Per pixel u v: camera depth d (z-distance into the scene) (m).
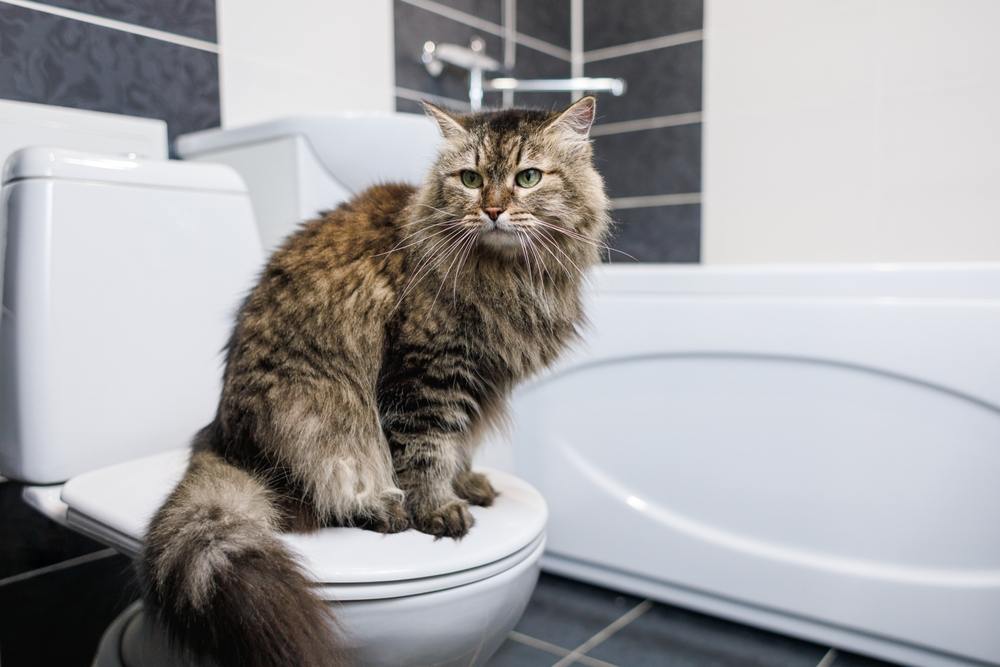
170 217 1.19
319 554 0.76
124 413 1.12
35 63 1.34
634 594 1.66
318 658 0.66
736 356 1.46
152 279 1.16
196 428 1.22
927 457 1.28
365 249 0.96
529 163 0.95
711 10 2.46
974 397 1.23
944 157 2.09
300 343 0.91
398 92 2.09
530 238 0.93
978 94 2.03
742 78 2.42
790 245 2.38
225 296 1.27
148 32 1.50
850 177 2.25
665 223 2.63
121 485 0.96
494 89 2.40
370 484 0.89
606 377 1.61
